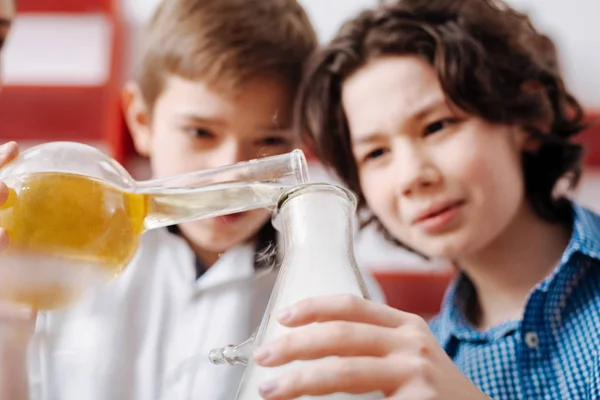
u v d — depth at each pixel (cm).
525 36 86
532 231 77
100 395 68
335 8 125
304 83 83
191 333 73
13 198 50
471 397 45
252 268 73
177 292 76
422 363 44
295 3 92
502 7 88
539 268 76
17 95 123
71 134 126
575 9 130
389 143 75
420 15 80
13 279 50
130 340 73
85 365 68
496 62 79
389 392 43
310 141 85
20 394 55
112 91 122
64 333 62
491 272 76
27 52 129
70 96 123
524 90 81
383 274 122
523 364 67
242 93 81
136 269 77
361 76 77
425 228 72
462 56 75
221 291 74
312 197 47
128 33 126
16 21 127
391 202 74
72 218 50
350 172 82
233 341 71
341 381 42
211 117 80
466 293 81
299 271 46
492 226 73
